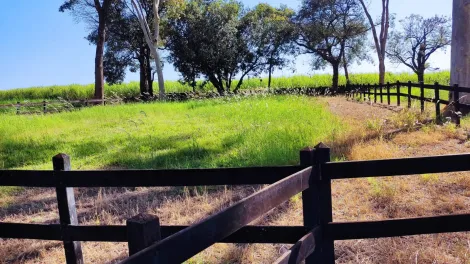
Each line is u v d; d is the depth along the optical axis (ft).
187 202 17.12
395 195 16.12
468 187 16.56
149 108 64.75
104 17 113.60
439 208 14.66
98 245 13.79
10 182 10.16
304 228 8.77
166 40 131.23
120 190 20.21
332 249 8.91
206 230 5.55
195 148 27.96
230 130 35.78
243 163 22.49
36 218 16.96
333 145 23.85
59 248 13.89
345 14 134.31
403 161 8.69
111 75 135.74
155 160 25.61
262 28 134.10
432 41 142.82
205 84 141.79
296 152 22.74
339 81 154.51
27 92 154.20
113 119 53.16
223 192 18.42
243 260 11.80
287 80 158.51
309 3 136.56
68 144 34.45
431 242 12.24
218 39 125.80
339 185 18.04
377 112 45.68
